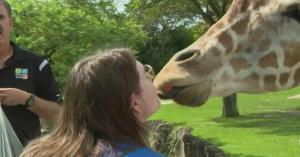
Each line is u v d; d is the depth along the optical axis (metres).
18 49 3.12
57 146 1.62
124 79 1.63
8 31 3.07
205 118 15.88
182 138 7.69
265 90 3.45
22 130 3.08
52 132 1.72
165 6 17.17
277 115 15.81
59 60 8.94
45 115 2.99
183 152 7.63
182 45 31.31
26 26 8.77
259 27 3.34
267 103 19.38
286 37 3.30
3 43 3.05
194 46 3.44
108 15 11.98
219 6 15.84
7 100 2.85
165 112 17.72
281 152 9.57
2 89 2.84
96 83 1.61
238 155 9.56
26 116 3.10
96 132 1.62
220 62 3.38
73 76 1.65
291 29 3.28
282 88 3.41
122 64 1.64
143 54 31.56
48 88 3.16
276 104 18.83
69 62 8.82
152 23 19.69
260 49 3.36
